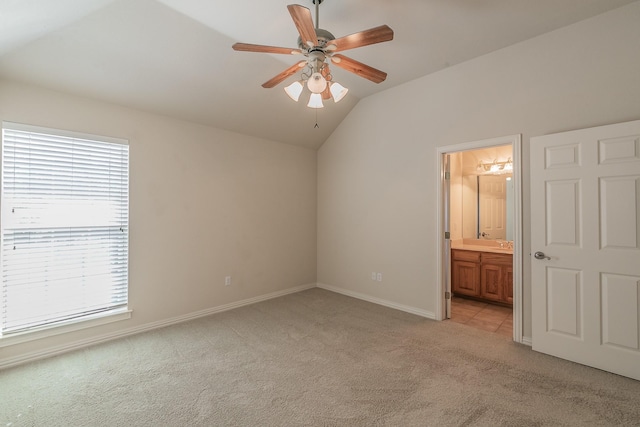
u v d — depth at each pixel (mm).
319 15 2352
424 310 3473
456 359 2457
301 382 2141
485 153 4566
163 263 3232
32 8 1770
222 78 3051
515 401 1904
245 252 3957
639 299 2111
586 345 2330
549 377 2174
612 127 2221
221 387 2082
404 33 2613
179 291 3350
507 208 4395
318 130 4410
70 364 2395
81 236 2746
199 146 3521
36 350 2484
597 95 2373
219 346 2721
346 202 4387
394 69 3283
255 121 3805
